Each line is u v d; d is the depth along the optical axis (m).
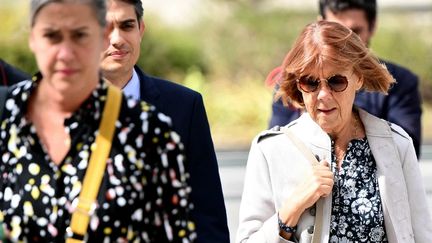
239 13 36.06
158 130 6.47
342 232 8.61
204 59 34.84
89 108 6.41
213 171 8.44
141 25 8.97
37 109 6.52
